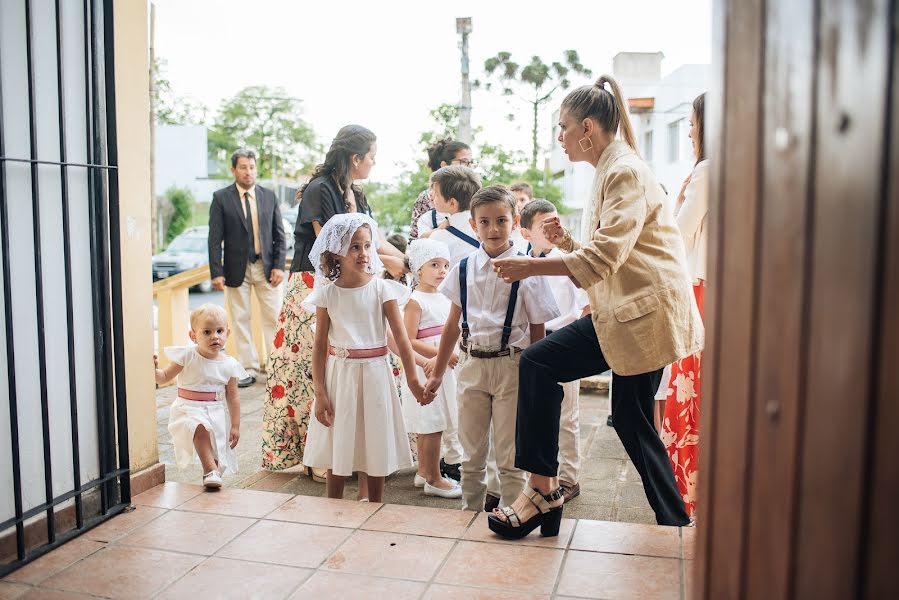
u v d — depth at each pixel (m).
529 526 2.61
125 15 2.92
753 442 1.16
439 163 4.74
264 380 6.42
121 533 2.69
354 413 3.14
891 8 0.79
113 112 2.78
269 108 47.34
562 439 3.57
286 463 4.00
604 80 2.67
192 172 36.78
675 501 2.73
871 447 0.84
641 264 2.49
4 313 2.43
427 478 3.72
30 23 2.35
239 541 2.63
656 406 4.00
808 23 0.97
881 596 0.83
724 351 1.29
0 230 2.35
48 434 2.49
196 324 3.36
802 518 0.99
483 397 2.98
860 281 0.85
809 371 0.97
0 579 2.35
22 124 2.49
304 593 2.27
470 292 2.93
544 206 3.61
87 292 2.79
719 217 1.31
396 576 2.37
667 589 2.27
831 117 0.91
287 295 3.95
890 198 0.80
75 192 2.72
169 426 3.36
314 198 3.77
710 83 1.36
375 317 3.18
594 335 2.52
